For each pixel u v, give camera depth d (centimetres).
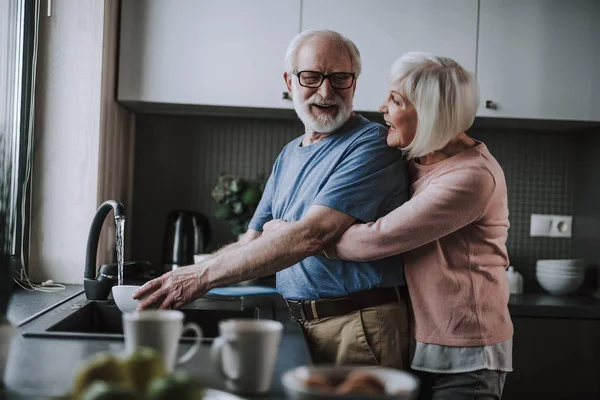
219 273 157
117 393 70
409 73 164
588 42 260
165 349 99
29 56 229
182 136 290
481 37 258
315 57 173
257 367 96
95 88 236
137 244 290
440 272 163
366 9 256
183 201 291
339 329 166
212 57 254
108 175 251
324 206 161
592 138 278
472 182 157
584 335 244
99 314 185
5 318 102
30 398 92
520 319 244
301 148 182
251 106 255
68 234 236
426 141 162
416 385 80
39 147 235
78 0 234
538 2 259
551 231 294
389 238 156
